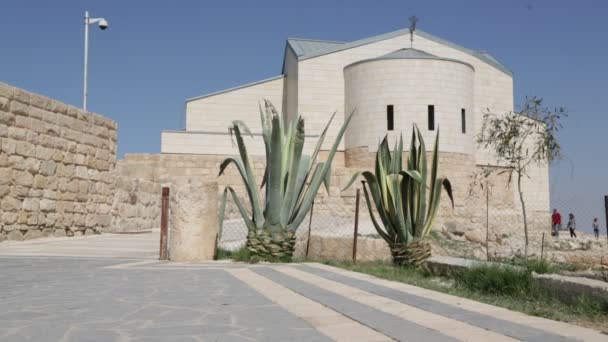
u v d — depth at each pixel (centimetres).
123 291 792
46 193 1877
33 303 686
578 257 1841
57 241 1778
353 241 1435
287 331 530
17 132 1752
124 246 1625
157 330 532
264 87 4256
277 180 1301
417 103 3319
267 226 1329
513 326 554
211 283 889
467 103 3428
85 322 570
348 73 3634
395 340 493
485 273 877
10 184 1719
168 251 1420
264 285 868
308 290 812
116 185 2294
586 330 538
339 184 2808
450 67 3366
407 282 962
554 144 1369
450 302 709
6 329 536
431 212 1238
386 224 1263
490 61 4091
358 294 775
